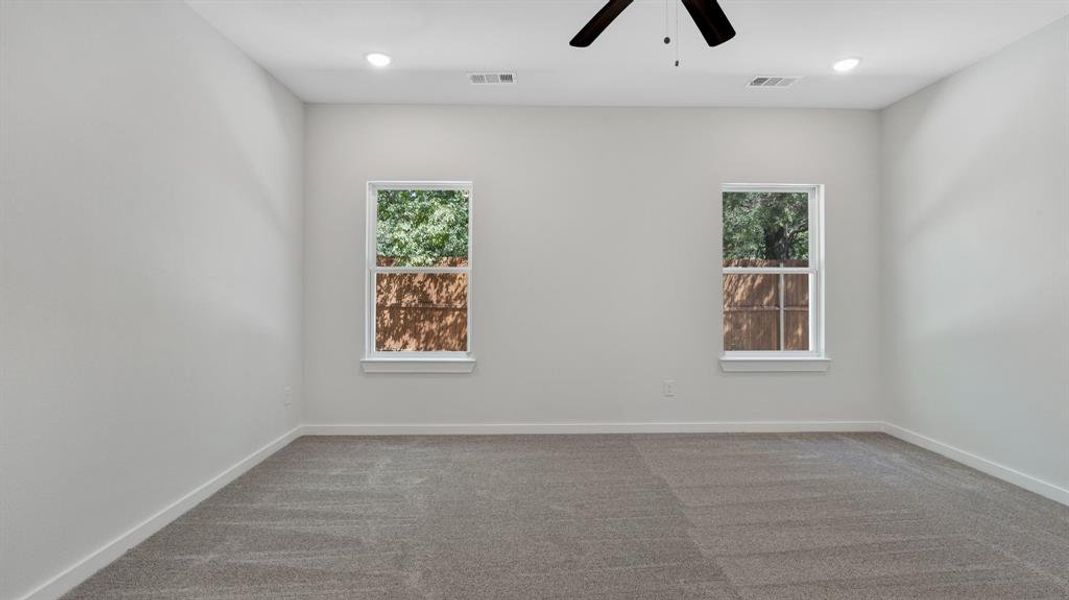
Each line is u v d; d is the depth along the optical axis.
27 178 2.05
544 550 2.58
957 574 2.36
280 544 2.64
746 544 2.64
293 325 4.51
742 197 4.89
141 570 2.39
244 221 3.71
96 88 2.38
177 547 2.62
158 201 2.81
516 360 4.75
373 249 4.85
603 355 4.78
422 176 4.75
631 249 4.80
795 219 4.93
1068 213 3.18
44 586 2.13
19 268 2.02
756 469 3.78
